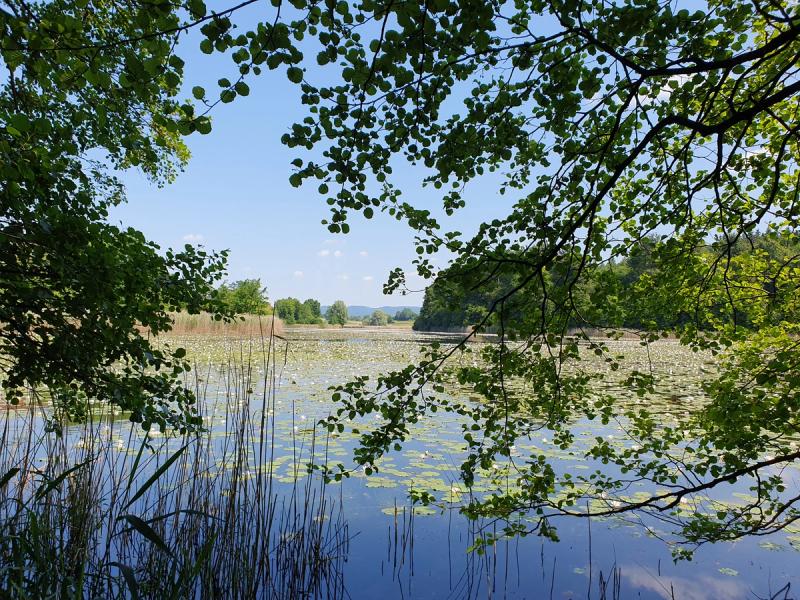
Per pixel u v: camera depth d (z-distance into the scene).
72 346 2.79
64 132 2.36
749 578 3.55
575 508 4.76
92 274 2.43
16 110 2.77
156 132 4.96
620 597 3.31
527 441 6.88
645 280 3.22
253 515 3.89
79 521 3.41
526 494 3.15
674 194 3.18
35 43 1.83
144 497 4.45
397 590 3.40
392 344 27.50
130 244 2.84
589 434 7.18
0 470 4.00
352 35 2.13
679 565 3.74
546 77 2.51
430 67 2.10
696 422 3.34
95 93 2.73
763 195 3.28
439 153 2.48
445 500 4.82
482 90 2.66
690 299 3.36
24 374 2.98
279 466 5.62
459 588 3.42
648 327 3.25
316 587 3.46
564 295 2.82
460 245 2.79
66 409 3.50
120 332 2.72
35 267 2.67
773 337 3.36
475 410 2.88
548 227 2.66
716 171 2.49
